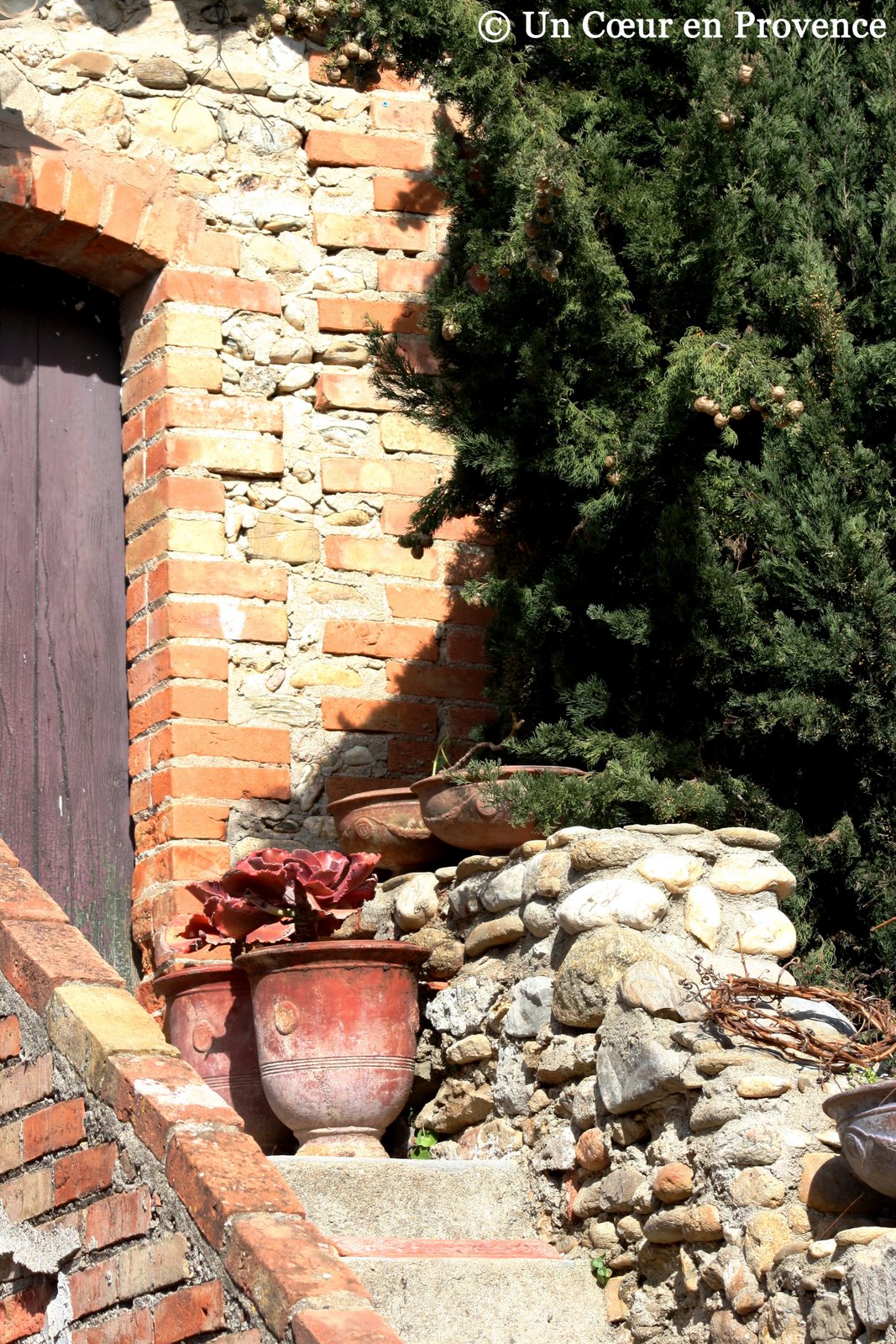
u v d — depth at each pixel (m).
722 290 4.84
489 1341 3.74
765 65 5.00
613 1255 3.89
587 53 5.19
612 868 4.22
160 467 5.87
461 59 4.77
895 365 4.61
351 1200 4.02
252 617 5.83
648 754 4.66
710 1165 3.60
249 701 5.79
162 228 5.99
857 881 4.61
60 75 5.95
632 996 3.90
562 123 5.01
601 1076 3.98
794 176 4.94
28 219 5.82
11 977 3.89
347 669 5.95
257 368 6.04
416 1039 4.53
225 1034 4.59
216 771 5.66
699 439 4.77
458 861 5.14
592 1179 4.04
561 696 4.96
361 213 6.29
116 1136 3.43
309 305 6.17
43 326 6.12
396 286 6.28
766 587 4.80
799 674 4.57
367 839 5.13
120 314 6.23
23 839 5.75
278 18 4.99
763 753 4.87
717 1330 3.49
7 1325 3.71
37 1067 3.73
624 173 4.85
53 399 6.09
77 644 5.95
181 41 6.16
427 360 6.23
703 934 4.08
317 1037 4.34
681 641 4.75
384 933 5.09
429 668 6.05
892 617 4.51
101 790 5.88
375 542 6.07
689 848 4.25
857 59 5.23
